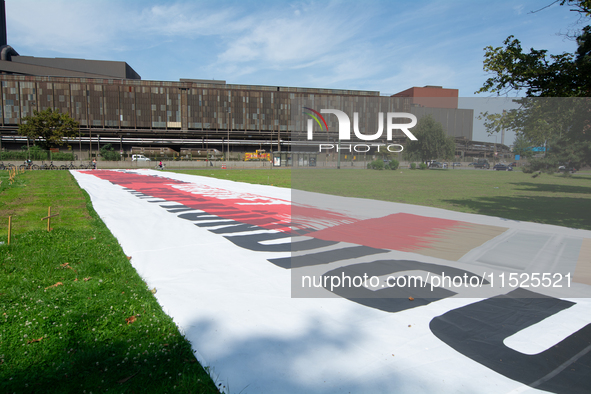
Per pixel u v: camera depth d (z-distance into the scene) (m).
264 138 80.44
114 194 14.52
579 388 2.52
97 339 3.07
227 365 2.77
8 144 68.50
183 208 10.93
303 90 54.25
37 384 2.48
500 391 2.49
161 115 74.62
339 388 2.51
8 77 67.38
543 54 6.84
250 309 3.78
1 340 3.00
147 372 2.63
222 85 78.06
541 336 3.25
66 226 7.81
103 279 4.49
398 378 2.63
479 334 3.29
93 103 71.25
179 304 3.88
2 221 8.28
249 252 6.02
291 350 3.00
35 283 4.25
